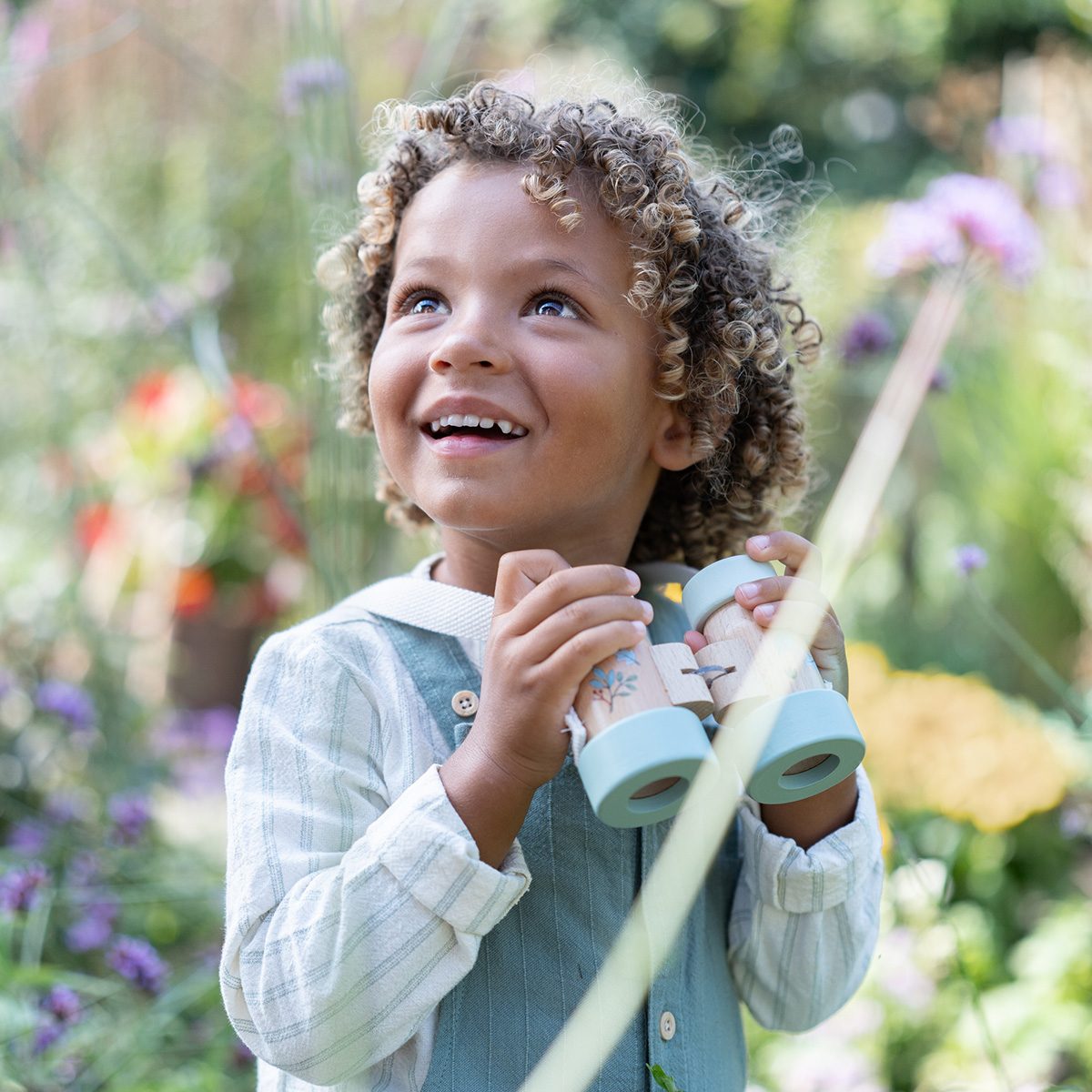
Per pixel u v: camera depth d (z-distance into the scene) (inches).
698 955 35.1
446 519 32.1
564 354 31.9
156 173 122.0
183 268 113.0
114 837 66.2
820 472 57.0
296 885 29.8
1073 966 68.3
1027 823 82.3
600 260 33.3
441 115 34.6
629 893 33.3
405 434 33.0
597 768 26.7
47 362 98.0
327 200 56.7
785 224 50.4
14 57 93.3
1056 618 101.3
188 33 126.3
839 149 179.8
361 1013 28.2
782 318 43.9
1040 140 102.8
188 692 113.1
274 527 106.3
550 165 33.1
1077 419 102.0
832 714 29.2
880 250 70.1
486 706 29.0
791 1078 61.4
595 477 32.7
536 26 160.7
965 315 96.6
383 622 34.7
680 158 36.7
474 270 32.3
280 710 32.6
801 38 182.9
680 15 180.1
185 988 53.4
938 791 76.6
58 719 75.6
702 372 37.2
